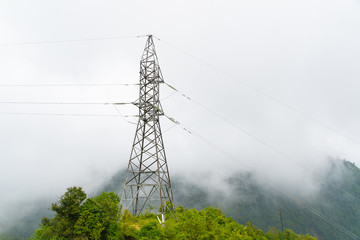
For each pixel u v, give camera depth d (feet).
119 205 123.44
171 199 136.98
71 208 109.29
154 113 141.28
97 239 100.63
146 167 132.46
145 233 106.73
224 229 171.32
